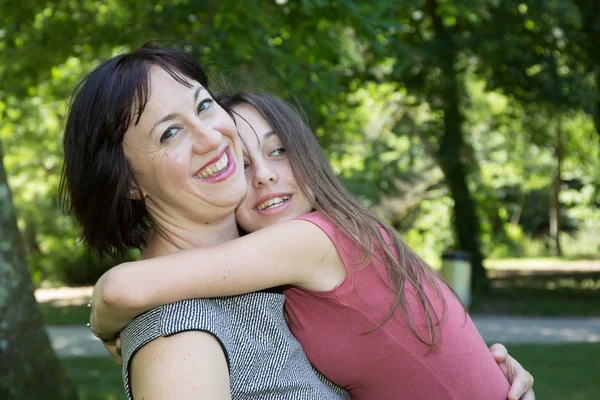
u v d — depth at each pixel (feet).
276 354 6.05
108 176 6.17
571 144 63.77
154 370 5.32
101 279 5.90
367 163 59.11
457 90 45.80
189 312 5.57
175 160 6.09
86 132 6.17
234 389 5.66
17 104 45.16
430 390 6.79
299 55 23.85
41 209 65.77
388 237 7.00
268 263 6.14
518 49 41.09
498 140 67.36
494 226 85.61
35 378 17.47
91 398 22.63
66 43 32.91
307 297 6.63
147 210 6.53
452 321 7.01
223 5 21.76
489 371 7.18
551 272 63.98
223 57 20.68
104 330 6.03
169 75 6.19
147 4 26.61
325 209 6.95
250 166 7.41
